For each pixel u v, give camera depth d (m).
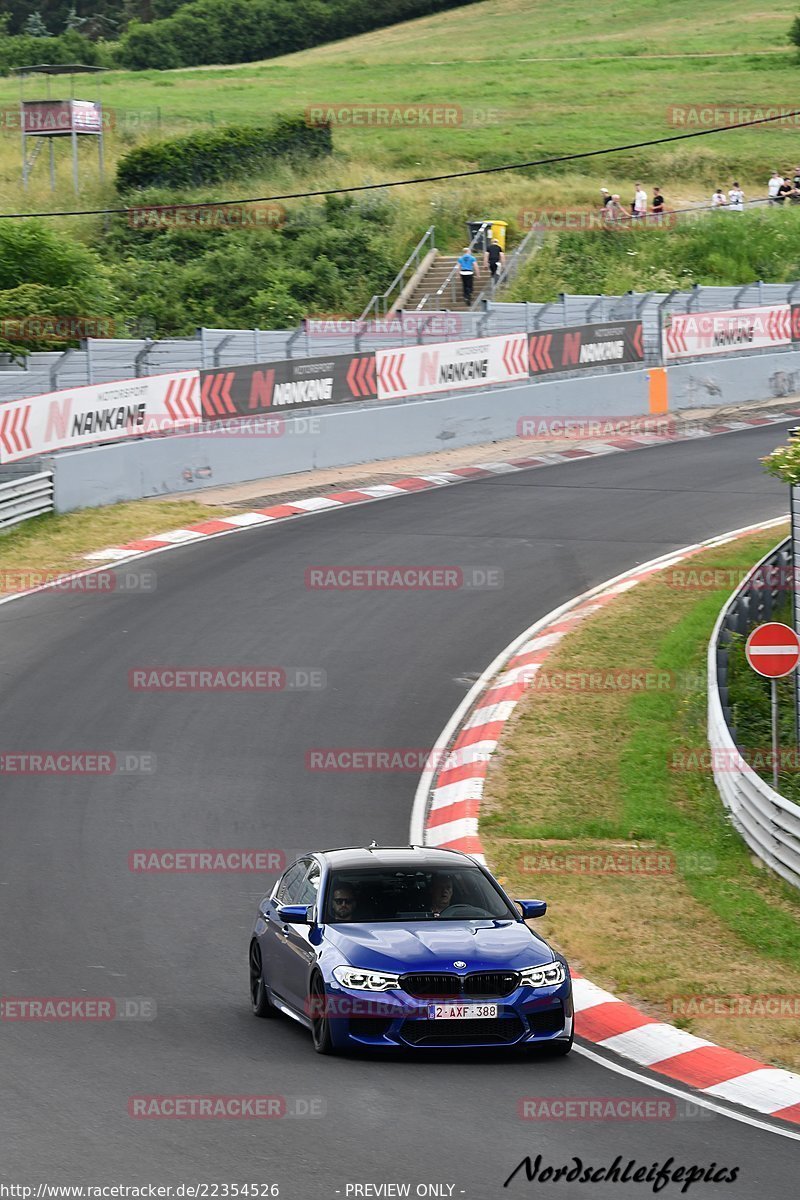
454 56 177.38
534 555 49.62
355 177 105.69
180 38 191.38
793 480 34.12
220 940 24.09
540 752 34.47
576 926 25.14
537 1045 18.56
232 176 102.75
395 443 65.00
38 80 160.62
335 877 20.20
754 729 36.59
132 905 25.48
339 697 37.56
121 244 94.12
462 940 18.83
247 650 40.56
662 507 55.94
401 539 51.56
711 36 178.38
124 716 35.75
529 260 93.00
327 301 90.31
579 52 174.38
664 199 108.06
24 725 34.94
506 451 66.81
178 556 49.31
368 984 18.06
